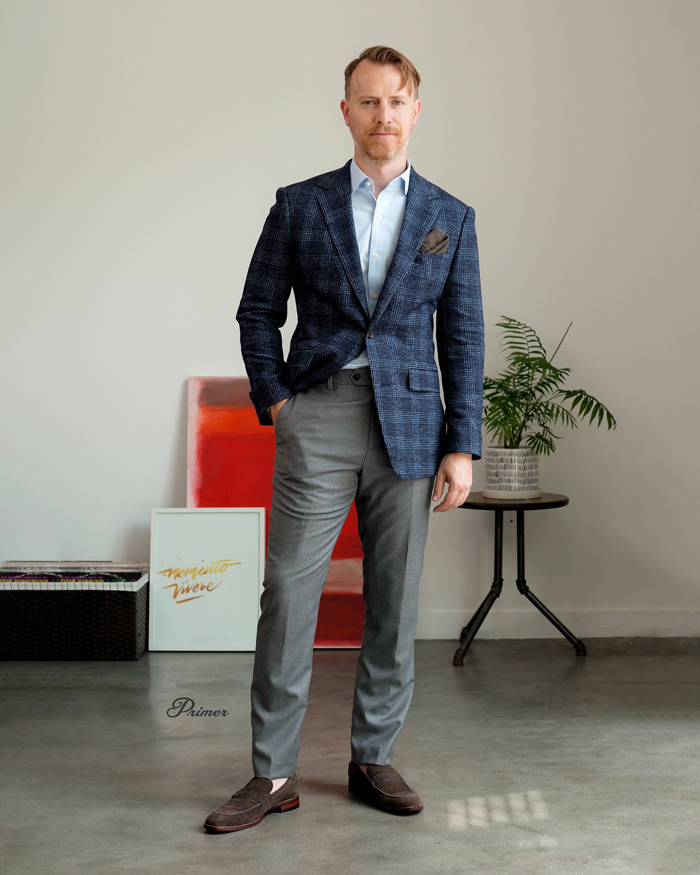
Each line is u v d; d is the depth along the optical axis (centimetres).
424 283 198
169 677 324
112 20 386
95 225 387
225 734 260
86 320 388
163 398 390
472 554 388
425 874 173
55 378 389
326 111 388
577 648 355
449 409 206
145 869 176
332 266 196
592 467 388
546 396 386
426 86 385
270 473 384
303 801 210
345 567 376
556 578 389
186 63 387
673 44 384
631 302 387
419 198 200
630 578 390
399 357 197
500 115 385
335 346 195
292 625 198
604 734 258
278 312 208
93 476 391
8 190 387
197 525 372
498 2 385
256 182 389
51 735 259
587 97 384
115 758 240
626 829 193
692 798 211
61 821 199
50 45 385
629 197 386
